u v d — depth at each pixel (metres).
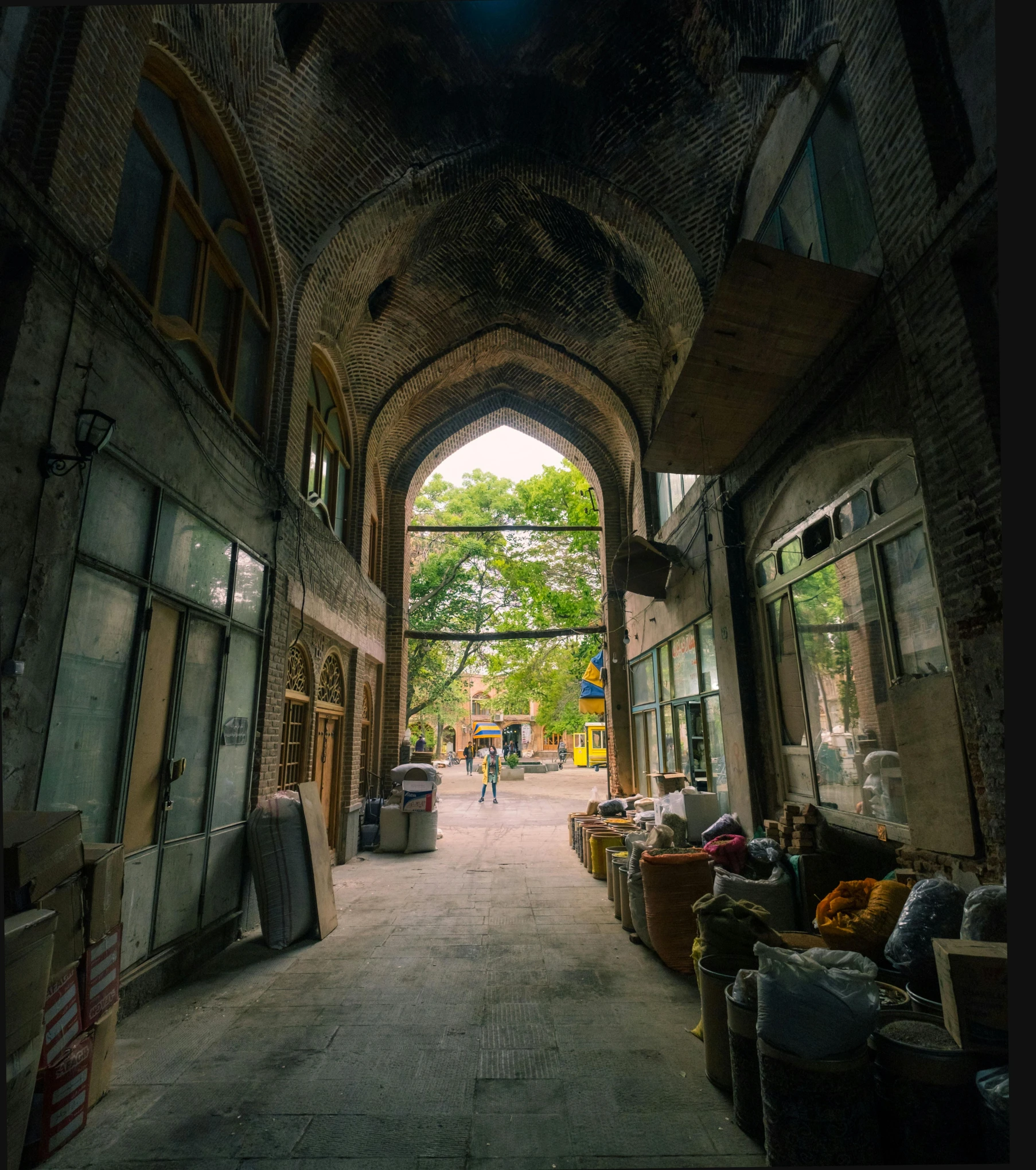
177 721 4.85
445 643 25.25
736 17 6.43
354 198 7.94
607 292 10.84
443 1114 2.97
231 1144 2.76
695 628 9.14
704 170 7.67
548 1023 3.93
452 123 8.32
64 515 3.44
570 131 8.30
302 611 7.71
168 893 4.67
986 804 3.52
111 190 3.93
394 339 11.27
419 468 14.62
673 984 4.56
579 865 8.93
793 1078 2.42
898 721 4.39
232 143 6.13
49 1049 2.72
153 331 4.34
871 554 5.03
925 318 3.99
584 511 22.16
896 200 4.26
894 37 4.26
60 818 2.86
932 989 2.96
